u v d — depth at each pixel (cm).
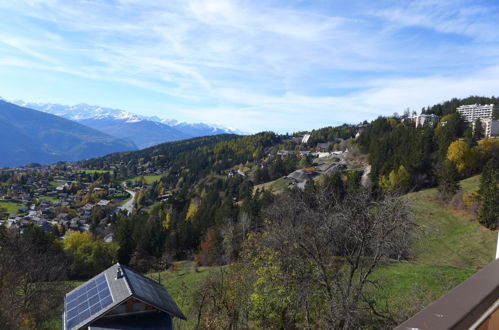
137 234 7050
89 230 10175
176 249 6600
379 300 1964
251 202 6556
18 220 11725
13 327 2531
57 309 3278
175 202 10919
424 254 3494
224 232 4719
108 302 1967
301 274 1523
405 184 6016
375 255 1427
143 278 2481
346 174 7800
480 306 179
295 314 1672
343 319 1377
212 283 2322
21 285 3111
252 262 1977
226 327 2128
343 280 1612
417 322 160
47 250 5378
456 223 4534
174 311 2095
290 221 1577
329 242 1511
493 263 246
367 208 1423
